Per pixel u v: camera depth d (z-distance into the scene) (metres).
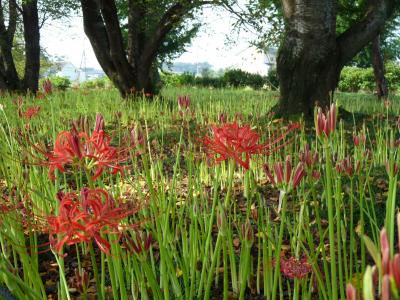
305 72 8.83
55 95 10.91
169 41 21.78
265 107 9.91
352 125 8.34
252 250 3.19
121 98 12.81
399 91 27.58
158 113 8.92
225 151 1.61
